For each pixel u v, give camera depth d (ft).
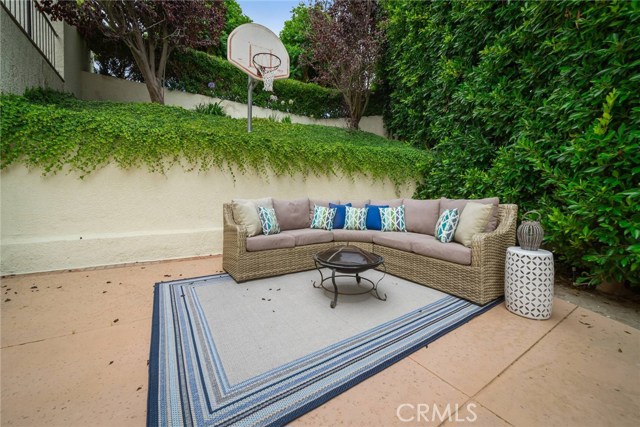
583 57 8.69
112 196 11.03
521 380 4.74
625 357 5.44
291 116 27.73
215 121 18.06
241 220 10.21
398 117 23.94
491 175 12.24
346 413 3.98
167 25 18.95
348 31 23.94
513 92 11.49
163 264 11.42
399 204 13.39
